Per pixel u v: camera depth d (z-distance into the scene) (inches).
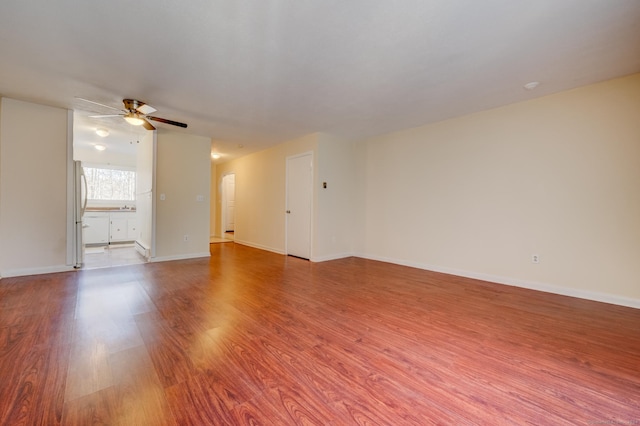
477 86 120.8
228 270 170.6
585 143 121.6
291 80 115.0
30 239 147.4
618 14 75.0
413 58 98.1
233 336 85.2
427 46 90.9
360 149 219.5
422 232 180.1
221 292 127.7
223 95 130.3
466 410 55.3
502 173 145.3
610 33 83.5
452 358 74.4
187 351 76.1
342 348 79.0
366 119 166.2
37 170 147.2
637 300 110.8
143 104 138.7
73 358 71.7
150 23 79.7
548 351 78.1
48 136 148.8
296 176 217.5
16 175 142.2
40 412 52.7
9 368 66.8
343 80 115.0
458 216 162.6
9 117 139.0
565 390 61.5
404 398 58.7
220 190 327.3
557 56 96.9
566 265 127.1
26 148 143.9
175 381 63.1
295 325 93.7
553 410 55.4
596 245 119.7
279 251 235.0
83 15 76.4
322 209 201.8
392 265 189.3
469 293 129.5
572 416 53.7
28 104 143.3
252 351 76.6
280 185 233.8
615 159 115.1
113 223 264.8
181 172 199.8
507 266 144.2
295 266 184.9
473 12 74.7
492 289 135.7
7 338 81.7
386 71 107.3
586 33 83.7
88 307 106.7
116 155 278.8
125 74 110.5
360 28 81.7
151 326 91.1
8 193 140.8
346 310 107.7
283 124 177.5
